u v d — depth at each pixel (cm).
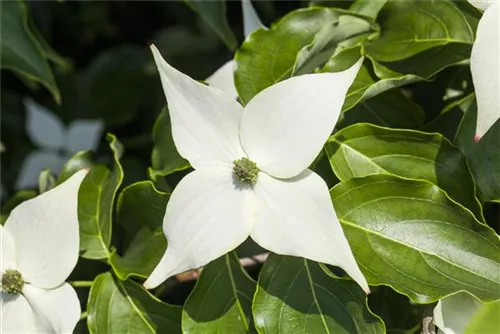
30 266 45
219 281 44
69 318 45
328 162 46
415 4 47
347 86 42
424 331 44
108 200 47
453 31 46
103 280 46
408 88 52
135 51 70
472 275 42
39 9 71
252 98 43
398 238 43
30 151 66
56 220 45
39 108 64
